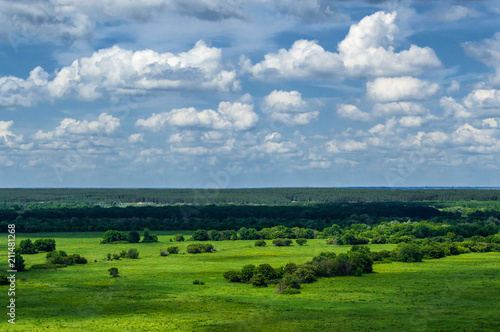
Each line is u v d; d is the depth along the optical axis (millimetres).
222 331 70562
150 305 85938
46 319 75750
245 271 108500
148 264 132625
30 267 123500
